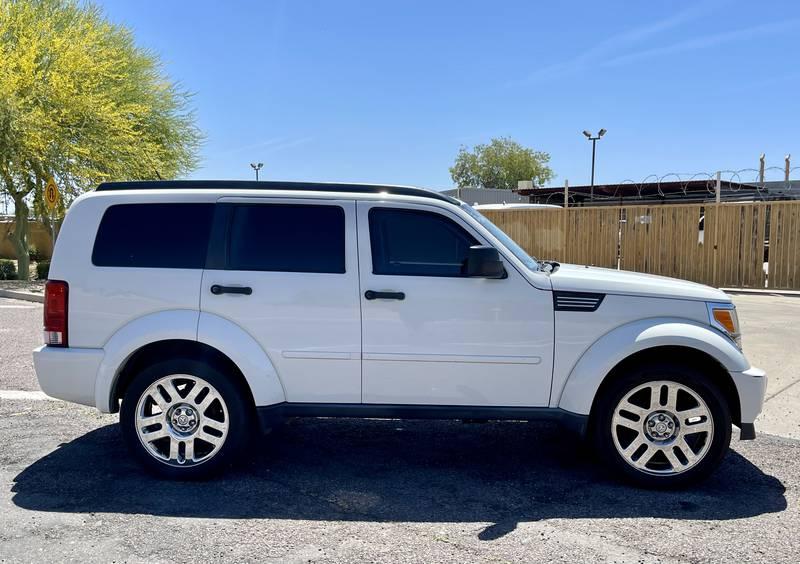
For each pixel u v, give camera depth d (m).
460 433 5.58
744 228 15.27
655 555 3.41
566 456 5.01
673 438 4.29
